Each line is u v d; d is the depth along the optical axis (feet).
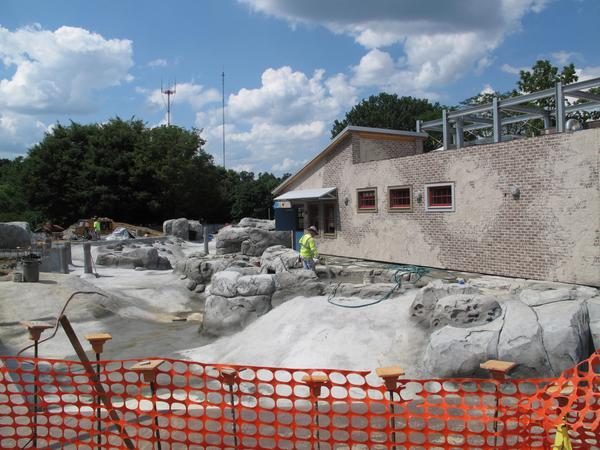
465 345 27.94
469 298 31.17
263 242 82.17
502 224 49.98
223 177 241.76
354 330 34.17
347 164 71.56
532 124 99.25
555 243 45.29
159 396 27.66
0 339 38.65
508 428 20.44
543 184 46.06
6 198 183.93
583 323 28.91
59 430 21.84
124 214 180.14
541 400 15.83
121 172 175.11
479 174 52.11
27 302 45.32
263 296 42.50
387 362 30.81
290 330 35.58
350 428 16.06
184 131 194.29
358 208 69.77
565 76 96.63
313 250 50.34
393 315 35.70
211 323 42.16
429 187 58.18
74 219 176.35
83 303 47.47
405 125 192.34
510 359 26.91
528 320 28.66
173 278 66.90
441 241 56.80
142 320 48.67
